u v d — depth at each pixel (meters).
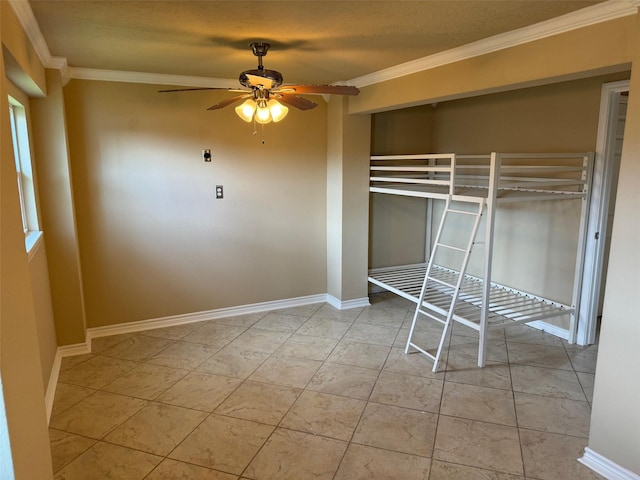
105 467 2.32
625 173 2.08
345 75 3.85
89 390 3.10
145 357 3.62
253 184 4.42
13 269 1.24
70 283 3.57
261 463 2.35
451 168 3.58
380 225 5.18
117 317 4.08
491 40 2.71
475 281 4.68
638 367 2.08
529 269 4.25
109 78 3.70
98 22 2.38
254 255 4.56
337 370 3.38
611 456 2.22
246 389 3.11
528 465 2.32
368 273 5.03
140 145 3.91
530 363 3.48
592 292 3.73
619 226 2.12
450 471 2.28
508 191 4.39
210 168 4.21
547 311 3.79
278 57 3.18
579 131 3.71
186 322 4.36
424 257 5.55
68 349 3.65
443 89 3.17
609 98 3.45
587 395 2.99
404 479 2.23
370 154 4.82
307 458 2.39
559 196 3.53
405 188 4.62
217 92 4.12
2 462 1.10
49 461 1.53
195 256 4.29
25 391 1.28
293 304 4.85
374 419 2.74
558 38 2.41
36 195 3.26
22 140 3.10
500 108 4.39
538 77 2.53
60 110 3.32
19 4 2.02
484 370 3.37
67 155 3.43
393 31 2.55
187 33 2.58
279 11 2.21
